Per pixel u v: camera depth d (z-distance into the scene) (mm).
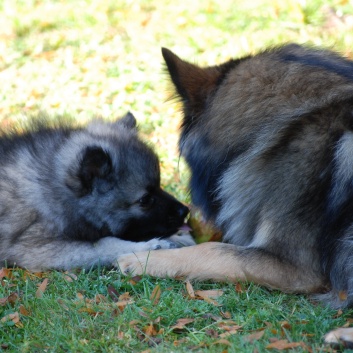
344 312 8938
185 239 11258
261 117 9633
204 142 10227
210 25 19297
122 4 21500
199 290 9469
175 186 12875
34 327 8625
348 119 9008
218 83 10219
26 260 10328
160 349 8000
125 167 10711
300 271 9281
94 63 18094
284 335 8312
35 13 21562
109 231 10891
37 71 18078
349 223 8930
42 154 10891
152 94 16344
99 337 8445
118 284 9648
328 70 9617
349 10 18609
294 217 9180
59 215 10500
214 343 8094
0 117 15680
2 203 10492
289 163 9305
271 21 18844
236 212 9922
